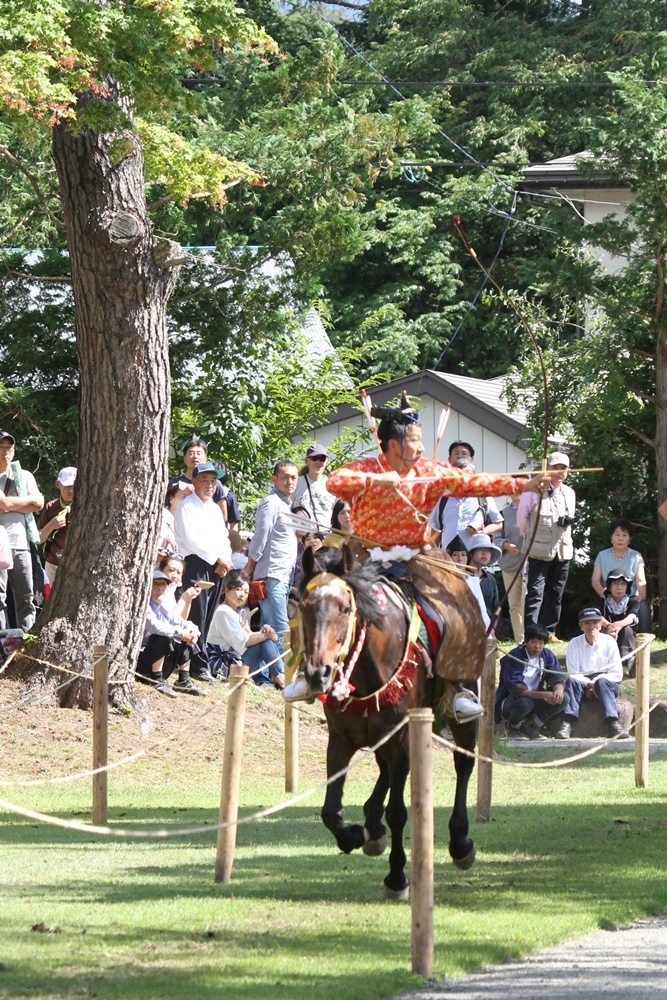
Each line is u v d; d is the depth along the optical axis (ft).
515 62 172.86
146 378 71.51
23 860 46.50
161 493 72.33
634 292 104.27
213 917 38.04
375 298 170.40
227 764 42.70
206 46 71.31
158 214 110.73
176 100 69.41
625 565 89.45
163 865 45.70
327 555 39.93
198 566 78.07
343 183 105.09
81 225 70.95
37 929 36.29
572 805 57.98
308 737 73.31
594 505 106.01
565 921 38.37
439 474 42.45
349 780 67.00
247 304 105.19
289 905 39.73
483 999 31.40
